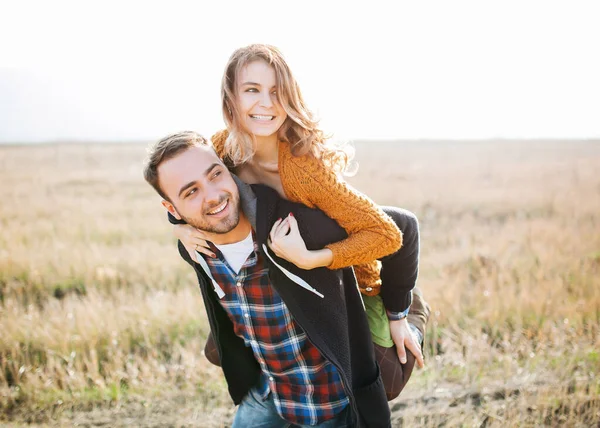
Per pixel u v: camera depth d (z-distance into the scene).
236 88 2.50
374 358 2.66
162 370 4.80
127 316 5.81
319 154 2.50
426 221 12.16
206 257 2.59
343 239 2.47
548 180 19.36
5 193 18.33
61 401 4.50
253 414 2.86
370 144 66.38
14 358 5.11
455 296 6.10
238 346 2.84
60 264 8.02
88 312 5.81
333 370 2.63
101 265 7.98
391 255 2.69
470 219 11.96
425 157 37.72
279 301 2.54
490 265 7.57
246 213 2.50
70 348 5.24
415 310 3.16
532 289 6.29
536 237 9.12
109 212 13.95
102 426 4.16
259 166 2.67
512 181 19.64
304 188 2.47
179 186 2.38
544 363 4.70
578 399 4.12
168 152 2.38
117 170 29.12
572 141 62.28
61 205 15.31
